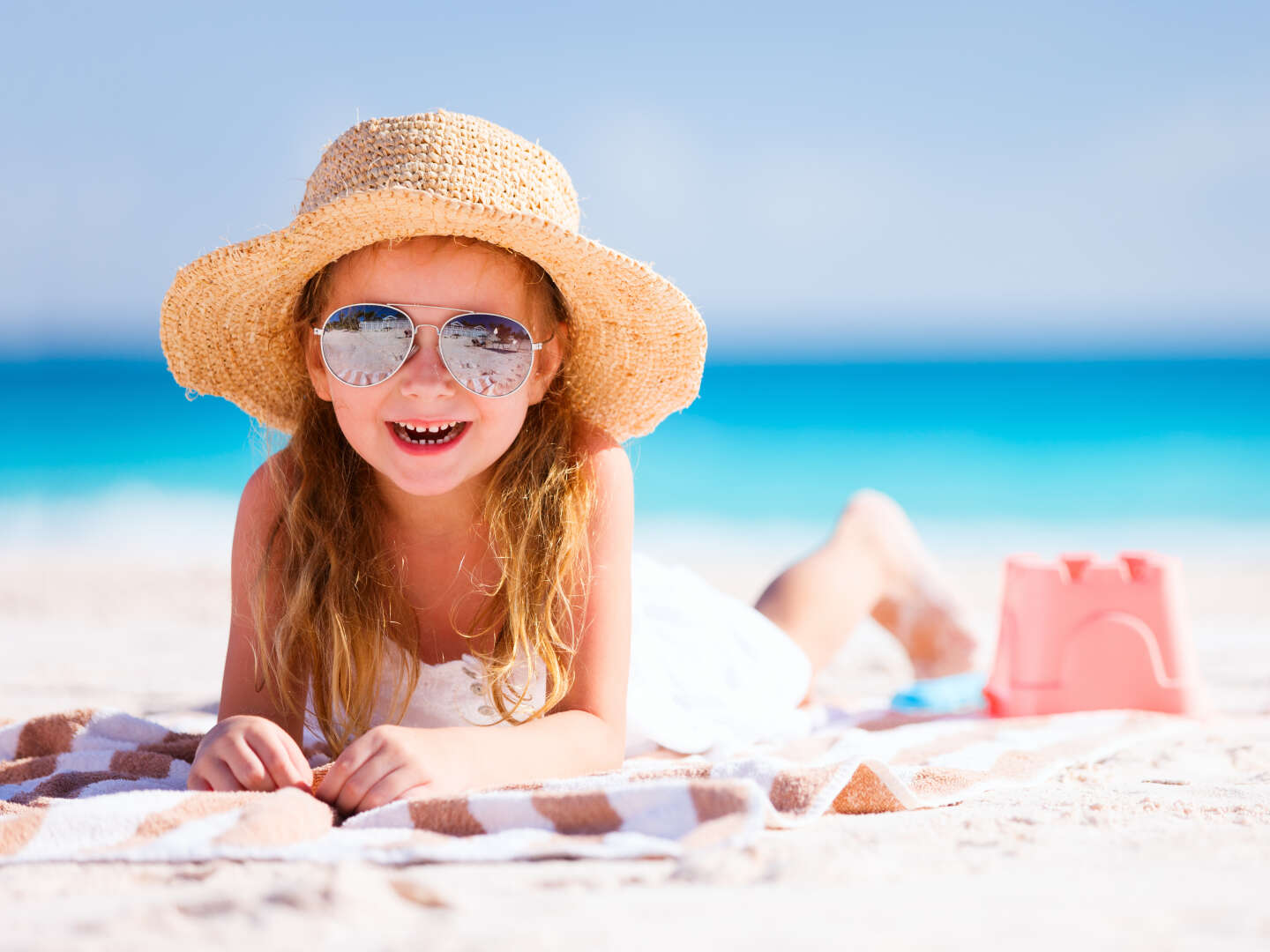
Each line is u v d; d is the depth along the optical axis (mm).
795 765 2059
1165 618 3402
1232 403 23969
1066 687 3418
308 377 2801
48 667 4730
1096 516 14195
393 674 2711
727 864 1586
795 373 31453
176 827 1807
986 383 28234
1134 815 2023
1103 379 28641
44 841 1764
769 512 14758
